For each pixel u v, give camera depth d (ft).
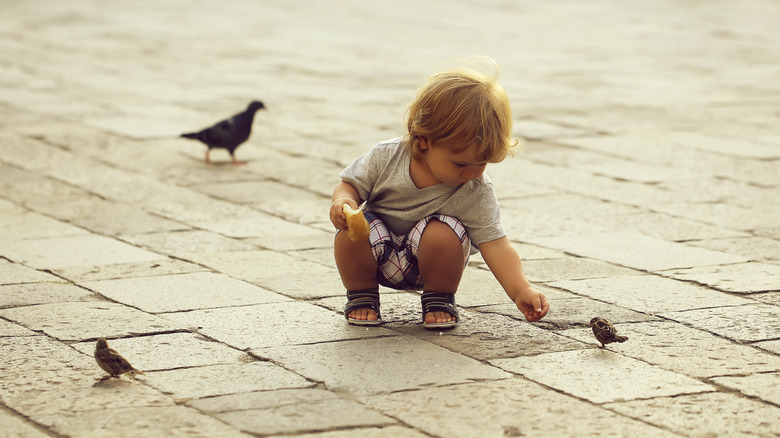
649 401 16.07
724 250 26.63
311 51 76.74
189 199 32.76
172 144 42.29
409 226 19.42
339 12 109.50
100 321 20.16
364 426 15.01
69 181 35.04
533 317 18.52
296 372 17.26
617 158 40.01
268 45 80.07
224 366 17.58
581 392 16.42
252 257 25.66
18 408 15.66
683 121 48.65
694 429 14.99
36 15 100.17
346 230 18.15
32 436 14.65
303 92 57.16
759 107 53.11
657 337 19.39
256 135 44.52
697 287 23.09
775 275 24.09
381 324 20.04
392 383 16.76
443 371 17.34
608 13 110.52
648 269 24.70
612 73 66.74
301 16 104.83
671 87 60.54
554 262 25.35
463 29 94.17
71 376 17.07
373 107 52.26
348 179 19.20
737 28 97.04
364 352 18.31
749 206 32.14
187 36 85.25
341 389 16.49
